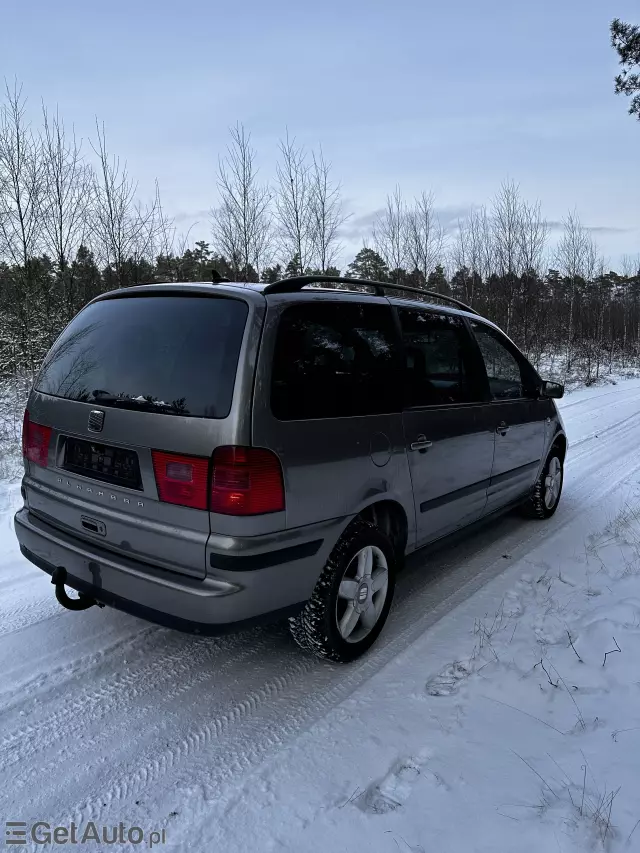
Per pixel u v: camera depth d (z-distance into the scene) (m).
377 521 3.30
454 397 3.83
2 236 15.09
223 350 2.55
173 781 2.25
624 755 2.22
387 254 23.86
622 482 6.86
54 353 3.31
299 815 2.07
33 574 4.17
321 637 2.88
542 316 24.08
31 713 2.64
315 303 2.89
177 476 2.50
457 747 2.38
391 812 2.06
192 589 2.44
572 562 4.41
